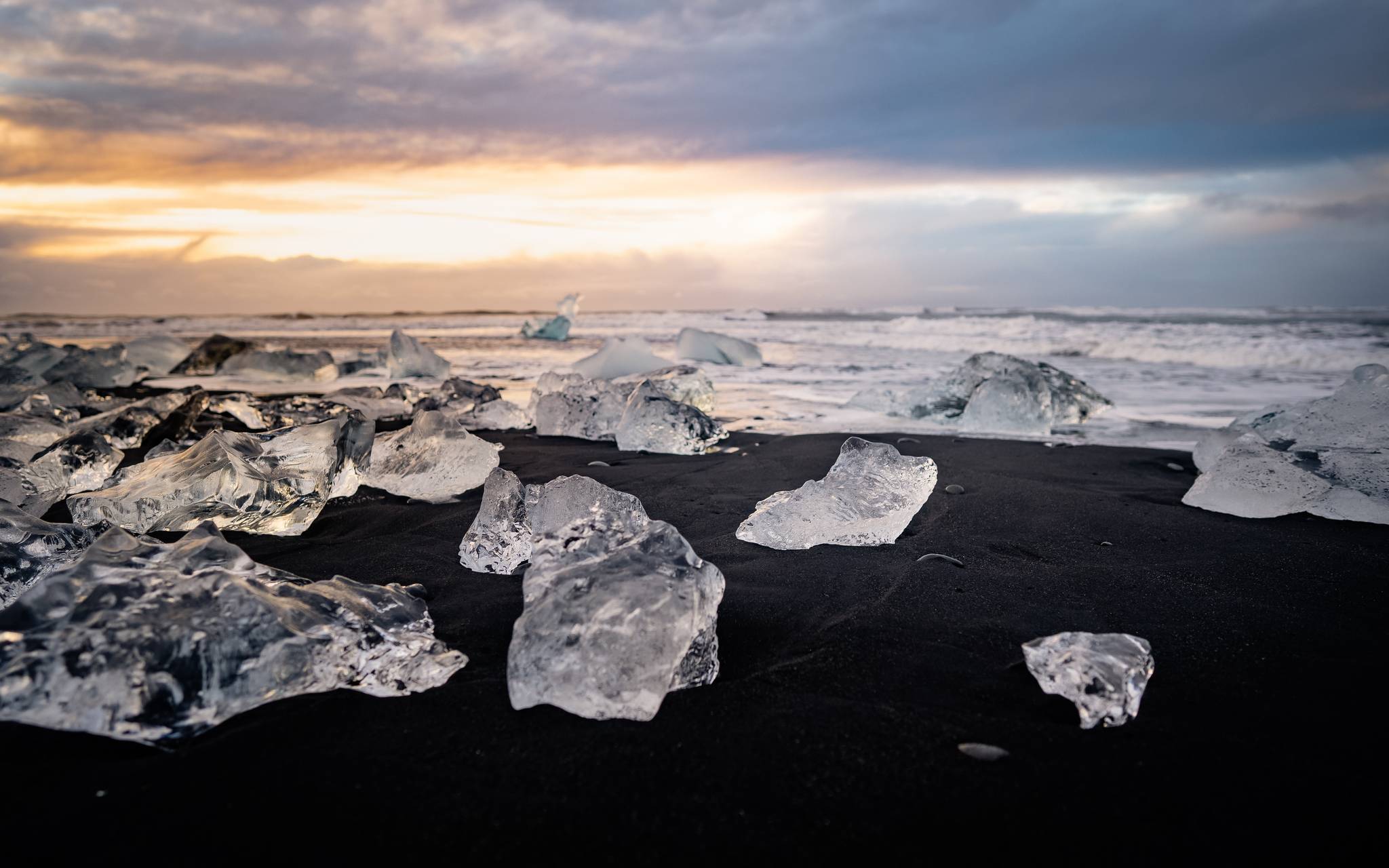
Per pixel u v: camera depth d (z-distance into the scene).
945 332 10.95
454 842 0.93
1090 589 1.63
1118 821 0.96
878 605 1.55
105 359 5.82
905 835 0.94
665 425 3.04
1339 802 0.99
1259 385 5.31
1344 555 1.82
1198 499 2.24
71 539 1.64
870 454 2.01
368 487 2.42
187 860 0.90
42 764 1.05
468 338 12.55
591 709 1.16
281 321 25.28
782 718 1.16
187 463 2.06
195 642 1.16
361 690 1.23
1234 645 1.39
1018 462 2.81
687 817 0.97
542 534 1.61
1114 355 7.90
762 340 10.96
